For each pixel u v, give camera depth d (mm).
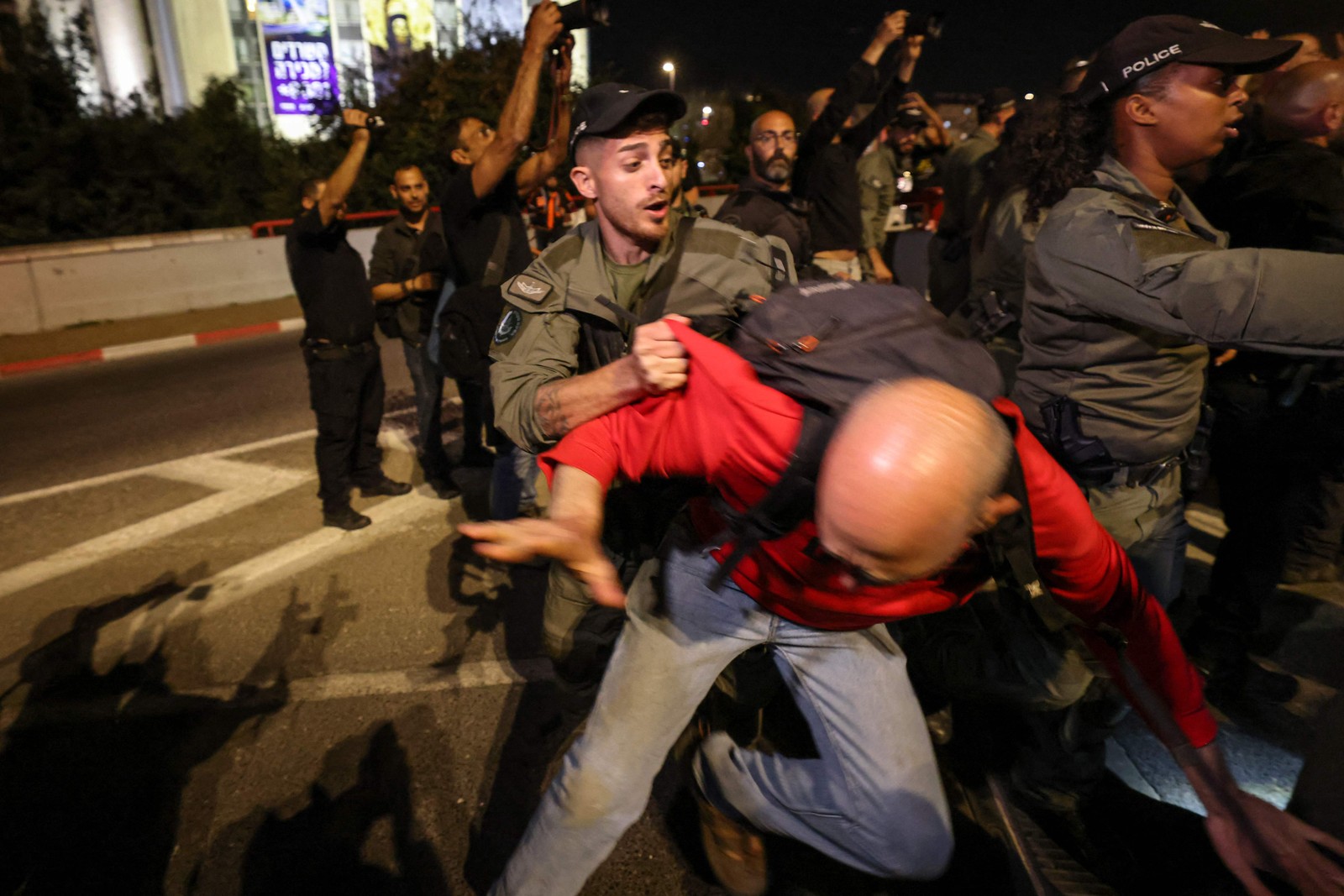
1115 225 1701
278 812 2387
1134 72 1768
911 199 9625
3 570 4031
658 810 2336
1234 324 1525
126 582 3824
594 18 2920
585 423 1557
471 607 3438
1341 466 2492
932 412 979
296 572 3820
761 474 1339
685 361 1427
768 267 1856
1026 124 2002
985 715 2494
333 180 3844
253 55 52344
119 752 2658
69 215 13750
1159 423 1907
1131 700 1608
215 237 12547
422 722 2738
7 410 7523
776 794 1837
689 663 1657
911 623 2299
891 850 1680
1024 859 2062
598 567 1377
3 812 2426
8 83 13461
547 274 1863
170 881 2172
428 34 52406
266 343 10094
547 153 3264
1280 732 2547
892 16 4238
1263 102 2568
